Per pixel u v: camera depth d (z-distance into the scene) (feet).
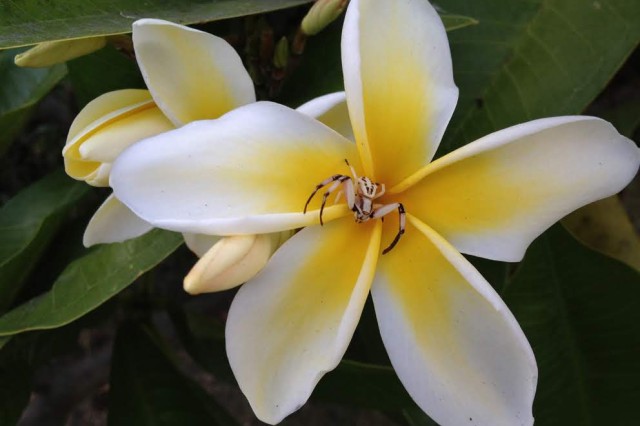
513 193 0.73
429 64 0.74
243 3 0.82
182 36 0.74
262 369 0.73
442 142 0.83
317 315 0.73
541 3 0.85
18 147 1.28
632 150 0.71
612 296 0.91
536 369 0.70
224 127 0.71
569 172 0.72
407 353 0.74
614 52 0.82
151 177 0.70
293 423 1.70
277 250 0.73
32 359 0.98
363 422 1.71
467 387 0.73
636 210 1.46
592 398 0.94
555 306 0.92
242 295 0.73
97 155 0.76
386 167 0.75
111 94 0.77
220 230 0.70
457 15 0.83
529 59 0.84
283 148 0.72
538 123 0.70
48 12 0.76
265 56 0.86
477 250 0.74
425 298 0.74
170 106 0.75
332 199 0.74
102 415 1.94
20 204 0.95
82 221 0.98
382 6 0.73
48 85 0.94
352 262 0.74
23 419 1.48
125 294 1.09
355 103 0.71
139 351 1.07
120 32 0.76
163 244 0.84
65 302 0.85
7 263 0.91
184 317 1.11
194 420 1.04
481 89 0.84
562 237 0.90
